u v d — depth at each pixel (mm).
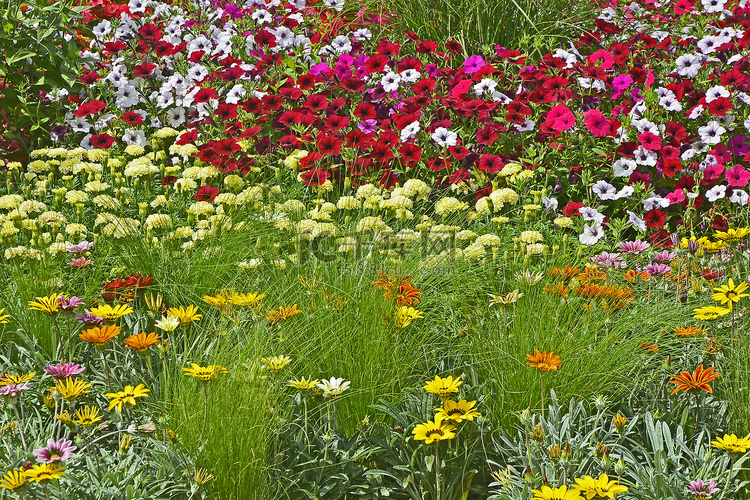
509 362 2811
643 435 2682
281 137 5324
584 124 4996
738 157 5219
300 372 2795
